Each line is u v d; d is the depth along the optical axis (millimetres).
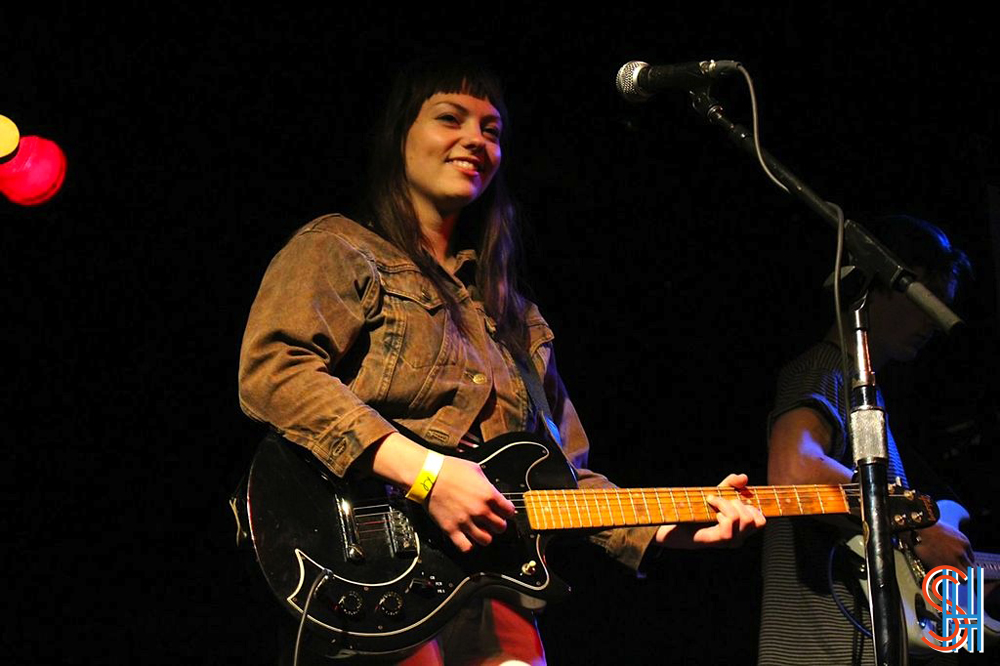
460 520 2494
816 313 5965
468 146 3066
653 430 6066
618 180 5934
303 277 2697
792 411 3598
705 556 5980
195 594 4977
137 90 4988
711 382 6105
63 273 5016
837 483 3361
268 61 5145
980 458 5031
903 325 3828
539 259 5965
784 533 3604
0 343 4938
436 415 2750
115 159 5016
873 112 5789
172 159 5105
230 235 5207
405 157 3100
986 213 5695
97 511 4945
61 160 4344
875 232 4016
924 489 4090
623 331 6082
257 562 2447
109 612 4848
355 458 2482
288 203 5250
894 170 5828
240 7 5055
